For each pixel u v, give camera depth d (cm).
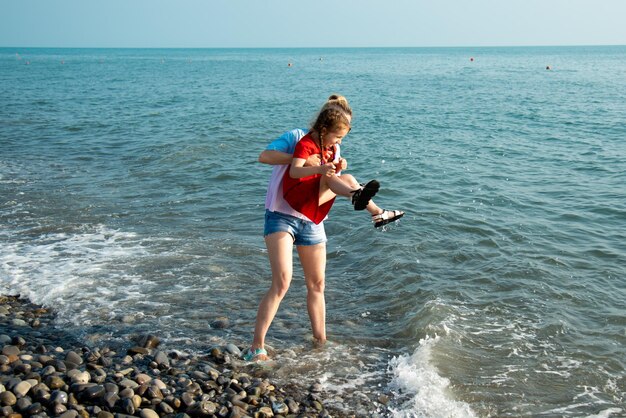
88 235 835
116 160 1430
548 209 975
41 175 1247
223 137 1756
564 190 1104
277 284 485
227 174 1247
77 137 1800
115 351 514
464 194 1074
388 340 550
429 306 599
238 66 9300
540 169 1302
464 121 2241
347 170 1310
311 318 532
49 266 713
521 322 577
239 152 1520
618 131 1914
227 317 590
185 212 966
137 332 552
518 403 448
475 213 944
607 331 564
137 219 920
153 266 719
